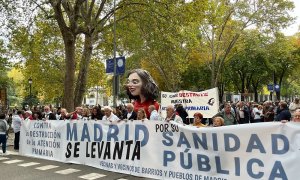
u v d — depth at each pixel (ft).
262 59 148.77
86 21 70.08
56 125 37.70
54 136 37.93
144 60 138.41
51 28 79.87
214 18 108.06
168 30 70.44
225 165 24.20
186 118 45.57
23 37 72.13
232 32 121.19
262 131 22.34
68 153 36.19
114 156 31.68
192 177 26.04
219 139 24.41
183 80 165.48
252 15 114.93
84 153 34.58
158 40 71.56
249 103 75.92
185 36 77.00
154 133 28.66
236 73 166.30
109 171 31.89
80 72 74.69
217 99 49.80
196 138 25.76
